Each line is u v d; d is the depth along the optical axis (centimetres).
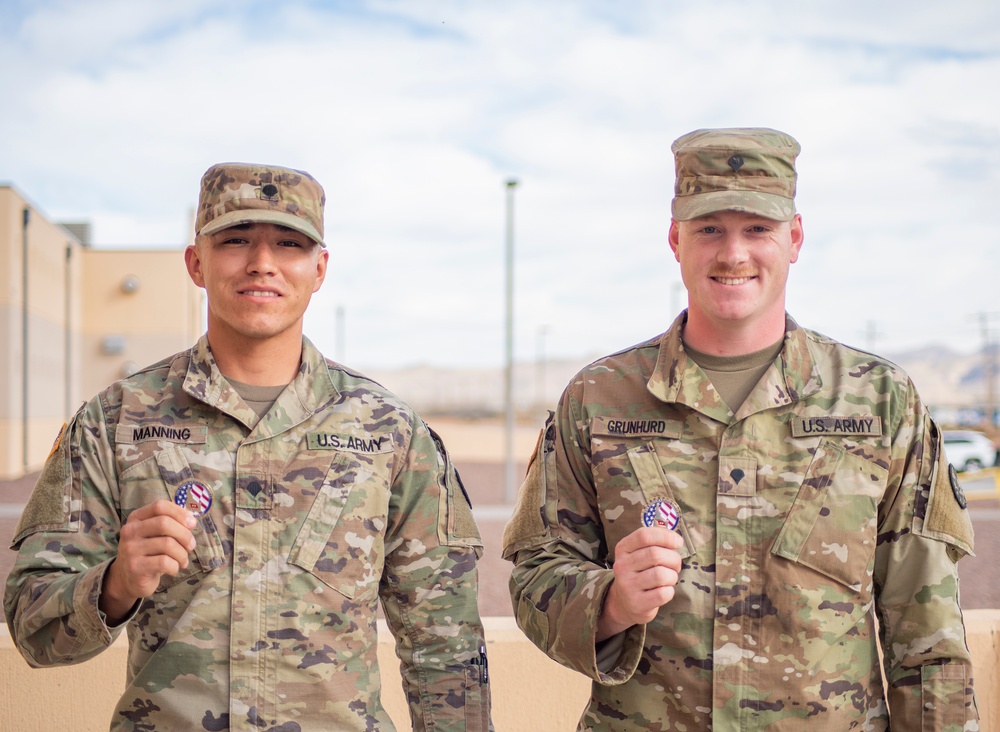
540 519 237
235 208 215
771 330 223
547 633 220
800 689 208
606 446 228
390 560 233
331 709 210
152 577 187
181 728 204
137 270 2970
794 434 219
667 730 213
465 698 227
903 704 215
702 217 213
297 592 211
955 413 5172
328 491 219
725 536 215
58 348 2656
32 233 2416
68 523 213
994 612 338
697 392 222
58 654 203
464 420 9575
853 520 214
